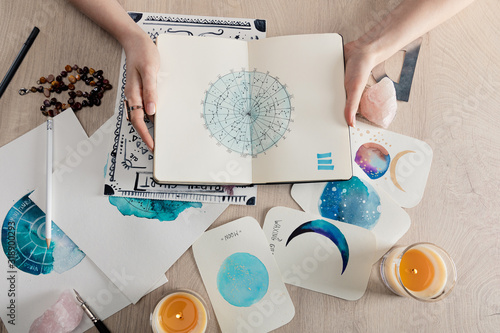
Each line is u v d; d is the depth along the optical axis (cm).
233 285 64
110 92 69
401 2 73
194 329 61
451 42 74
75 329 63
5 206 65
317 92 66
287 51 67
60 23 70
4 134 67
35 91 68
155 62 64
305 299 65
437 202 69
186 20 72
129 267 64
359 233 67
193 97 65
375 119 69
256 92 66
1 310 62
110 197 66
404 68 73
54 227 64
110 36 70
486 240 68
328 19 74
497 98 73
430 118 71
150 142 64
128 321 63
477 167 70
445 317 65
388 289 66
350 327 64
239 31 72
